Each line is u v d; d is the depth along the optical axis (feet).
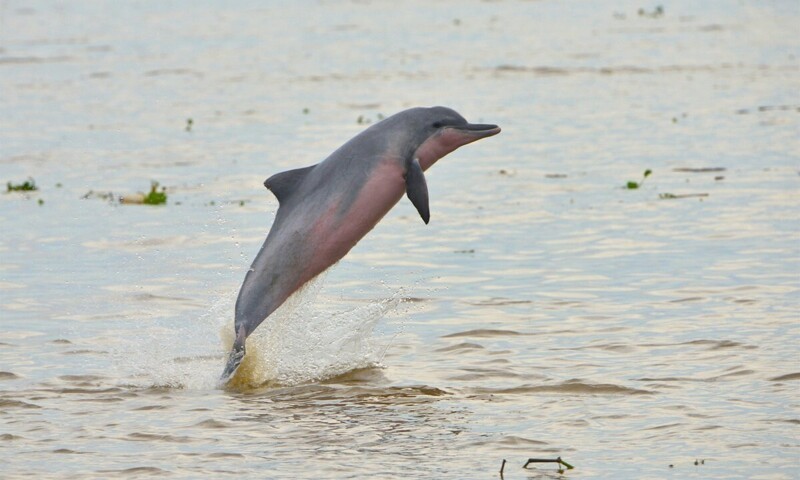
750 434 125.08
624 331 167.43
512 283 198.49
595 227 239.30
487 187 287.48
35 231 245.65
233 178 300.81
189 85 502.79
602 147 338.54
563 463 117.39
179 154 339.77
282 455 122.52
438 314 180.55
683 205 255.70
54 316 182.80
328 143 350.64
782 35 639.76
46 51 643.04
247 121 399.44
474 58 579.48
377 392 144.56
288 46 654.12
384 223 250.98
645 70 519.19
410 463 119.44
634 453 120.78
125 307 187.73
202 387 149.48
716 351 155.94
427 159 157.69
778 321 168.86
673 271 201.16
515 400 139.64
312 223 151.43
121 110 431.84
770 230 228.43
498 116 403.54
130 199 273.54
